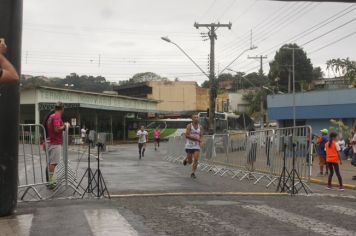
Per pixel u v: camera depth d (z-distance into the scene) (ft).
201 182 48.24
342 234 24.04
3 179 27.45
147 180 48.67
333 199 37.83
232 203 33.45
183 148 81.56
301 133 46.65
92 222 25.91
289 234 23.84
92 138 53.88
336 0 26.76
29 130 38.37
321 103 135.64
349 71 125.08
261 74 219.00
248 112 297.12
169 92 296.71
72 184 38.86
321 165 63.46
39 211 29.17
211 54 138.72
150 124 226.17
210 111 135.44
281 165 48.34
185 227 25.07
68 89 188.96
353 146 58.80
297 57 295.89
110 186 42.60
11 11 27.04
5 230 23.95
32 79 269.23
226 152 61.67
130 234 23.27
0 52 13.20
